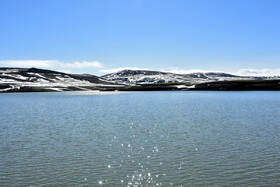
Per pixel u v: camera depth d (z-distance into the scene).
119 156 28.25
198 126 45.50
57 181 21.73
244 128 42.88
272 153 28.36
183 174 22.86
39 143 34.28
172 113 65.44
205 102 99.88
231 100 108.44
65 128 45.50
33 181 21.78
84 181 21.69
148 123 49.78
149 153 29.17
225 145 32.00
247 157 27.17
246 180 21.44
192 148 30.86
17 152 30.09
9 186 20.81
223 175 22.48
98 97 154.12
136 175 22.80
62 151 30.39
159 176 22.48
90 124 49.69
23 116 63.53
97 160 26.95
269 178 21.75
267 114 60.75
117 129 43.97
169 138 36.34
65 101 121.75
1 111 76.69
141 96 157.00
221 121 50.72
